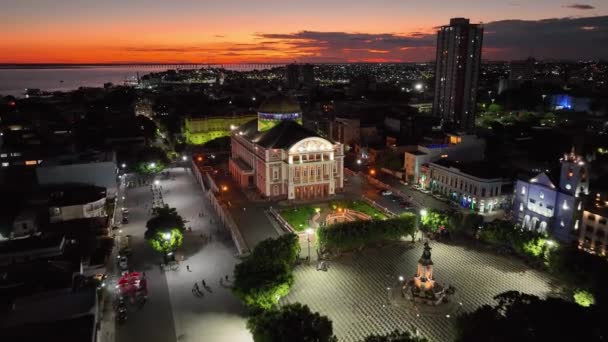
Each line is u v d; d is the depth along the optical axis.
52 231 128.75
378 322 94.94
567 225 131.25
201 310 100.94
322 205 163.62
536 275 113.75
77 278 95.06
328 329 76.56
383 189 180.88
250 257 107.94
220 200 163.12
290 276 97.44
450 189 171.25
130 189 192.12
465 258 123.50
